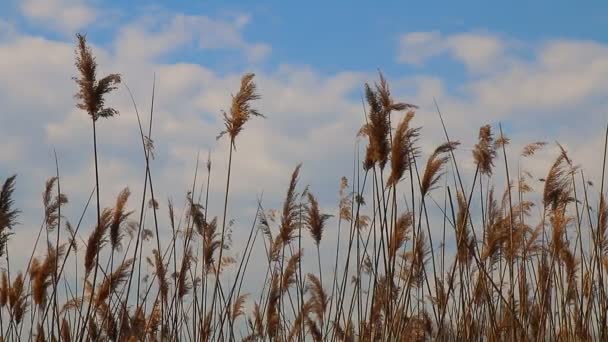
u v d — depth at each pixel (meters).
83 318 4.46
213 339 4.76
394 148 4.41
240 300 4.98
